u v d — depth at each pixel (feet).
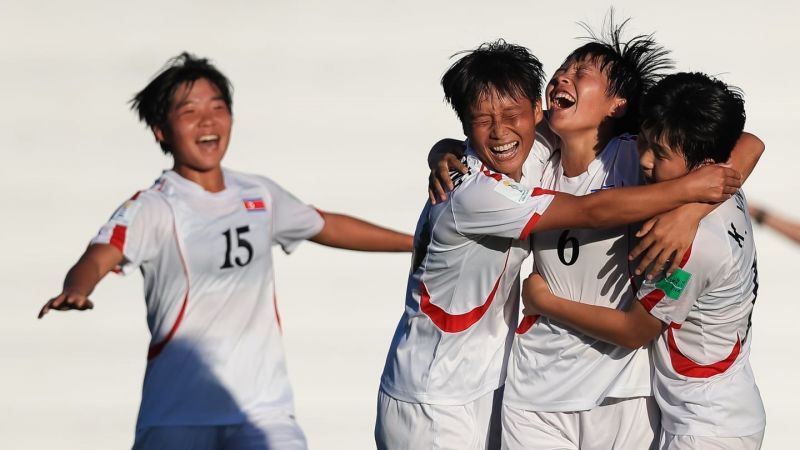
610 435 56.65
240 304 49.44
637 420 56.39
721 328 53.31
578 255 54.85
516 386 57.11
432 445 56.44
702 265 50.85
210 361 48.80
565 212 51.16
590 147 55.42
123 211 48.16
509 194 52.13
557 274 55.72
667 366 54.60
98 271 46.34
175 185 49.49
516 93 53.16
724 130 50.26
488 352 57.47
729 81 95.76
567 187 56.03
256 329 49.90
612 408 56.34
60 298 43.96
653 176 51.90
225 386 48.93
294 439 49.11
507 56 53.93
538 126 57.98
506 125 53.31
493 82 53.01
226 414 48.96
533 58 55.21
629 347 53.52
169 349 48.85
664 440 55.21
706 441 53.21
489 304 56.29
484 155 54.54
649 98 51.08
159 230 48.55
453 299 55.72
